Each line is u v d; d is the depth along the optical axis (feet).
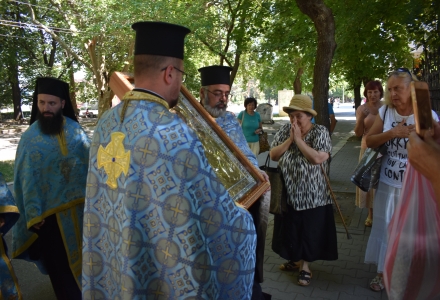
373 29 30.71
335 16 27.89
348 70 41.19
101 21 49.65
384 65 34.65
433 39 27.89
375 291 12.19
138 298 5.13
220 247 5.31
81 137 12.01
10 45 78.18
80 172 11.82
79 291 11.67
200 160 5.21
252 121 28.09
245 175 7.98
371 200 17.02
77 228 11.68
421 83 4.17
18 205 11.72
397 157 11.21
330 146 12.19
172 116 5.36
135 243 5.10
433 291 5.08
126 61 57.98
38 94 11.59
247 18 36.47
